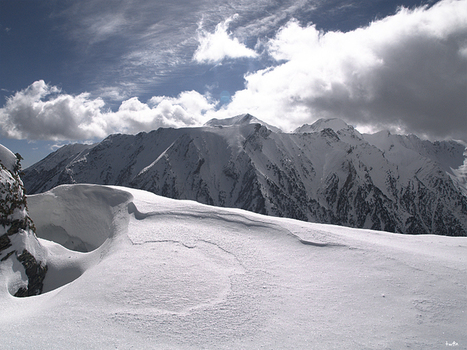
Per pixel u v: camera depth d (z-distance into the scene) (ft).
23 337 22.59
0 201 46.98
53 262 53.42
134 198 62.69
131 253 39.58
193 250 41.16
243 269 36.76
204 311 27.14
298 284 33.53
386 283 33.58
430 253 46.09
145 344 22.30
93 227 69.97
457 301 29.91
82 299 28.86
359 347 23.00
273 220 53.06
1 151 53.98
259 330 24.99
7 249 46.47
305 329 25.31
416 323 26.25
